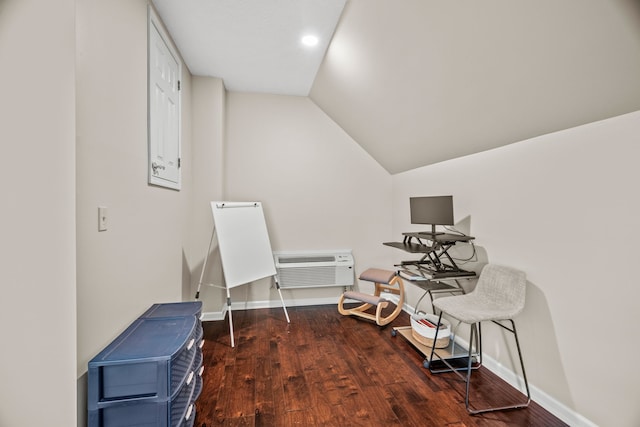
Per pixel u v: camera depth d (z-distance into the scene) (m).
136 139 1.73
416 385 2.06
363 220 3.90
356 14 2.04
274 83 3.34
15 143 1.13
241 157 3.56
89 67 1.25
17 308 1.14
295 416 1.75
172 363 1.30
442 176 2.88
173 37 2.43
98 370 1.20
